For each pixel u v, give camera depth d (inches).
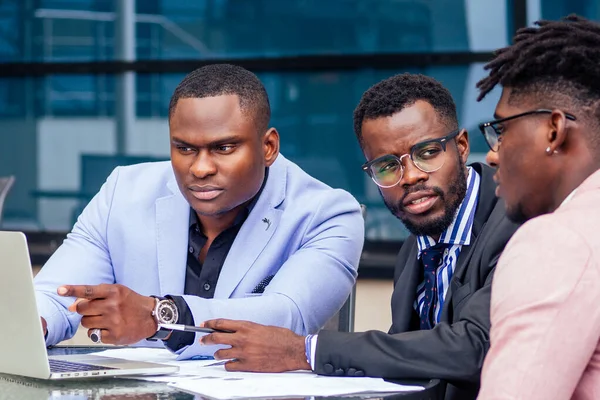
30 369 83.1
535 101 68.1
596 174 65.4
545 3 270.4
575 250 60.3
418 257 105.3
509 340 60.7
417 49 281.7
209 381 80.5
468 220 99.7
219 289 109.4
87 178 305.9
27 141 309.6
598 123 66.8
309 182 118.6
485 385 61.2
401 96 98.6
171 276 112.7
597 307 59.7
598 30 70.3
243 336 88.3
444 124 98.9
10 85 310.0
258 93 106.8
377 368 85.0
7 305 84.0
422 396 77.5
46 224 307.9
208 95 103.6
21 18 308.3
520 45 71.0
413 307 105.8
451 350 85.0
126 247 115.7
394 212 101.0
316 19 288.0
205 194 104.3
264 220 112.3
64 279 114.4
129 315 88.8
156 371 85.5
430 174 97.7
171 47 299.9
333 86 287.9
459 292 95.2
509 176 69.4
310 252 109.8
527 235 62.4
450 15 278.2
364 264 272.4
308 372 88.8
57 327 109.4
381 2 283.0
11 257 81.7
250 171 105.3
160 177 120.5
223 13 294.5
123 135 303.7
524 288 60.7
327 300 107.4
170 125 106.1
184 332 93.7
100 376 83.2
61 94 307.0
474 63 276.1
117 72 302.8
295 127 291.4
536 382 59.1
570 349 59.5
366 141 100.6
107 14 303.3
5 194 173.5
